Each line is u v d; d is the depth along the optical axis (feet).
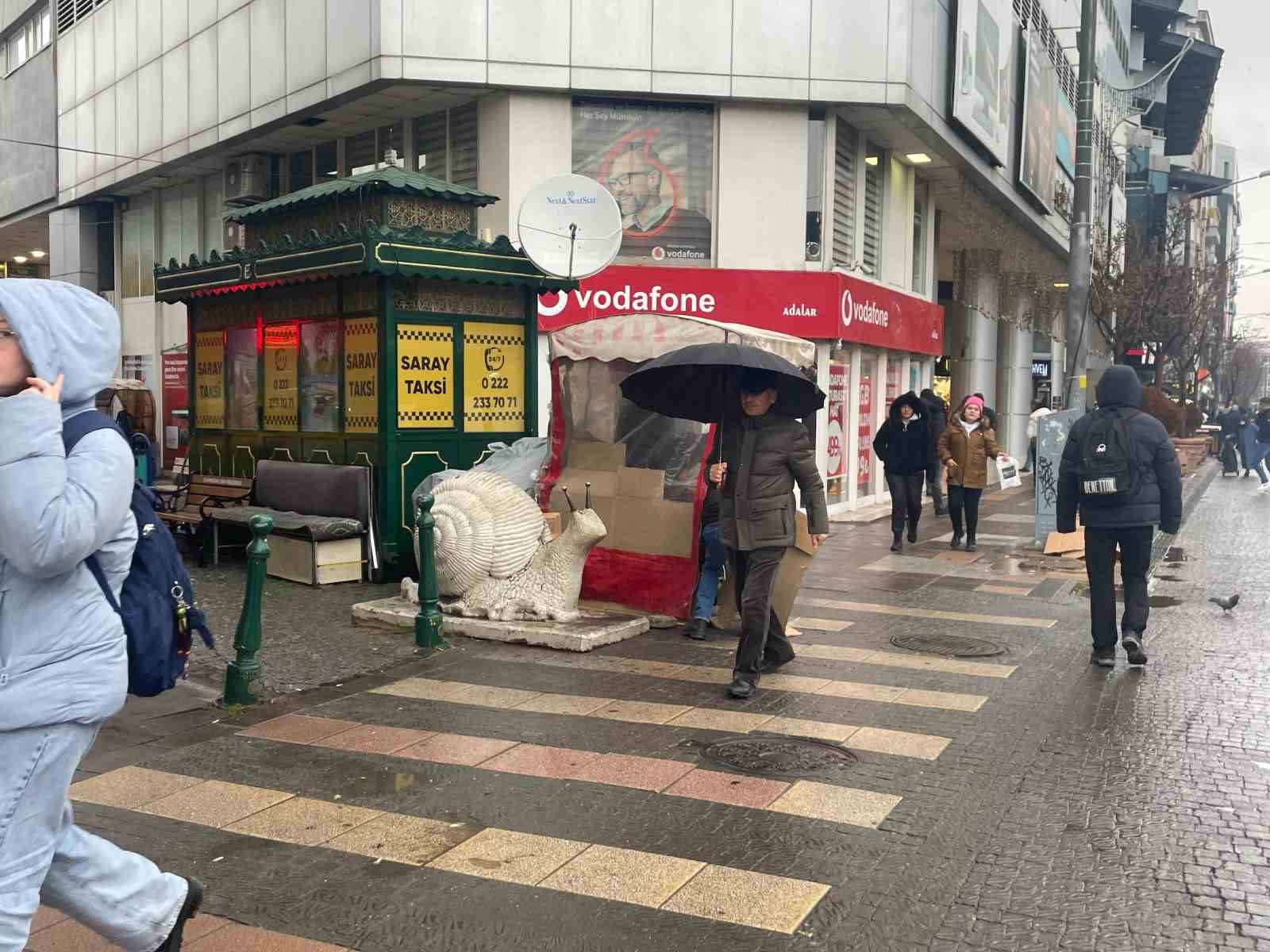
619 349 27.50
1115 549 23.97
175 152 61.98
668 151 49.19
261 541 20.24
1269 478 79.20
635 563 27.35
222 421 39.73
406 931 11.75
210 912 12.17
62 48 76.02
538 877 13.03
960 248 78.89
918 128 54.34
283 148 58.75
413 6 45.39
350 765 17.02
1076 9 97.50
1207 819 14.89
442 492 27.12
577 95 47.88
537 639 24.80
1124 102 104.01
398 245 31.07
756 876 13.07
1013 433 93.25
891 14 49.39
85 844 9.09
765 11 48.44
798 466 20.76
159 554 9.32
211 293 37.45
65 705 8.31
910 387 66.64
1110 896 12.56
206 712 19.77
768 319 49.57
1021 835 14.32
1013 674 22.89
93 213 76.18
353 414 33.68
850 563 38.88
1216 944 11.47
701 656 24.09
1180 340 103.04
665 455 27.40
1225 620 29.12
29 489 7.89
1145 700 20.92
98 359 8.84
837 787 16.06
